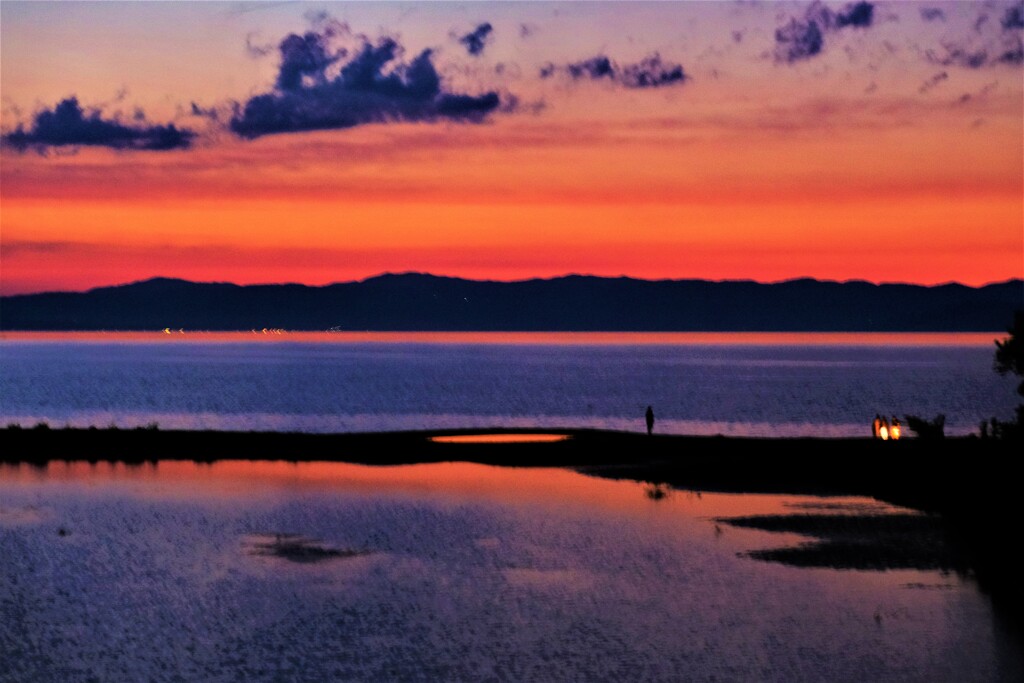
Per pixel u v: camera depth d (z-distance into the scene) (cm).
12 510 4234
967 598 2892
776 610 2819
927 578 3083
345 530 3831
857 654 2494
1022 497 3841
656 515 4019
